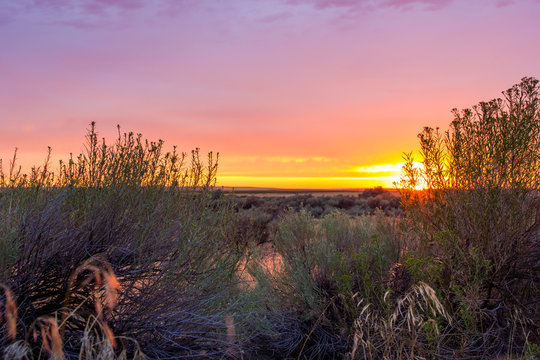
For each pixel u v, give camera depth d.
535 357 3.27
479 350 3.41
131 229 3.26
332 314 3.92
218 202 4.13
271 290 4.38
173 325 3.15
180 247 3.30
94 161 3.28
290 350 3.74
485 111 4.14
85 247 3.00
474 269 3.81
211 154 3.93
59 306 2.90
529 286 3.96
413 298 2.95
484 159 4.08
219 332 3.33
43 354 2.56
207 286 3.49
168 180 3.57
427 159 4.21
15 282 2.66
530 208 3.88
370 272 3.88
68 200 3.24
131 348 2.89
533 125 3.95
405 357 3.04
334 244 4.75
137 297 3.09
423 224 4.16
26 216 2.88
